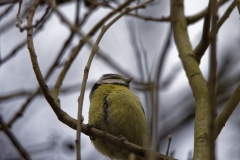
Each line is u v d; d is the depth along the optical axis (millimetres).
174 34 7176
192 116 8484
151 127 3318
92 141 8328
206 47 6570
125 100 8117
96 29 7727
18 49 9070
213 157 3459
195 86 5824
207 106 5367
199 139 4793
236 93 5152
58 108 5844
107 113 8031
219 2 8312
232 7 6469
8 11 8648
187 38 7039
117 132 8047
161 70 3570
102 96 8266
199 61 6559
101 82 9258
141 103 8570
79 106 4648
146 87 3736
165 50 3834
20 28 6203
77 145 4004
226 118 5062
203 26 6484
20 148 6410
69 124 5812
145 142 8203
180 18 7328
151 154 3324
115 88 8398
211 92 3568
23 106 8422
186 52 6637
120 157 8328
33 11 6078
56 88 7055
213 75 3545
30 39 5695
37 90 8555
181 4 7516
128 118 8008
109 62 6922
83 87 4867
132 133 8039
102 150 8281
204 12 8023
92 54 5277
